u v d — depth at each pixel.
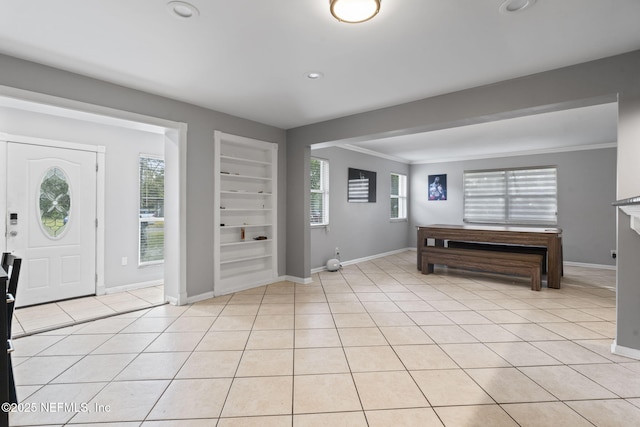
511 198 7.06
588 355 2.47
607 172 6.05
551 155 6.57
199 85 3.20
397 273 5.55
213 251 4.02
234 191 4.29
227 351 2.53
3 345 1.23
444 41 2.36
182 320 3.21
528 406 1.84
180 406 1.84
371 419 1.73
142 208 4.54
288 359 2.40
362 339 2.76
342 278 5.15
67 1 1.89
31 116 3.58
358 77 3.01
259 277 4.64
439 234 5.46
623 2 1.90
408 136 5.55
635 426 1.67
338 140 4.40
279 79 3.05
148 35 2.28
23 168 3.54
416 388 2.02
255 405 1.85
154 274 4.66
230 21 2.11
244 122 4.37
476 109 3.23
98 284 4.09
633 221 2.26
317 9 1.98
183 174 3.69
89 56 2.58
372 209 7.07
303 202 4.79
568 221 6.41
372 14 1.89
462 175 7.71
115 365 2.31
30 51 2.49
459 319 3.26
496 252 4.92
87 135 4.00
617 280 2.49
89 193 4.03
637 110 2.45
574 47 2.44
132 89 3.26
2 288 1.23
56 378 2.13
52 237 3.75
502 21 2.10
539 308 3.61
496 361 2.38
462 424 1.69
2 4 1.92
